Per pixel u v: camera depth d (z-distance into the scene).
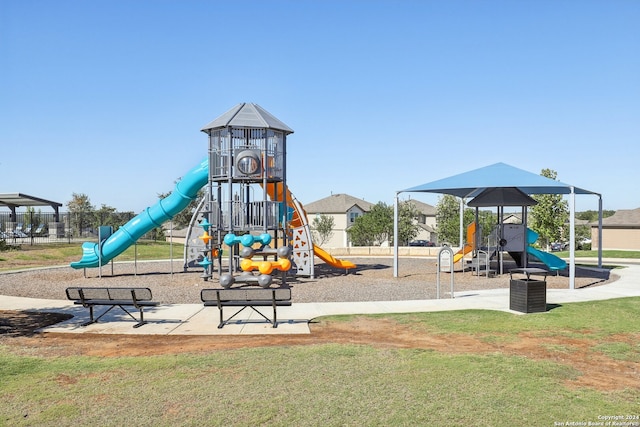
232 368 7.68
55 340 9.81
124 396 6.45
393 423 5.57
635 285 18.05
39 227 48.78
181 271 23.61
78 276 21.72
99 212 51.19
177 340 9.76
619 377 7.30
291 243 20.78
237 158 17.98
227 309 13.01
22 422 5.63
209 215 19.28
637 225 49.31
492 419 5.69
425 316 11.91
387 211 58.88
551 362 7.99
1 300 14.88
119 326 11.06
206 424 5.55
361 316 12.00
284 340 9.70
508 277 21.00
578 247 64.69
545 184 18.47
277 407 6.04
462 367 7.66
